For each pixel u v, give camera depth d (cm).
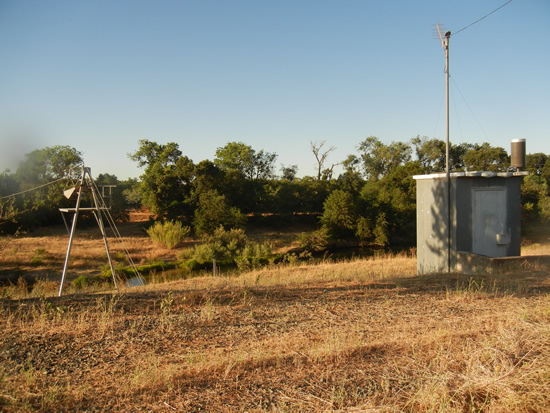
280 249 3155
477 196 1159
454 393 345
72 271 2036
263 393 354
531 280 863
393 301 692
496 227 1163
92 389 362
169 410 324
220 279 1162
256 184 4559
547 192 4034
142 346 471
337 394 351
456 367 406
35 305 639
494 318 571
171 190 3841
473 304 663
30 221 3278
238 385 368
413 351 438
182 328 537
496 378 362
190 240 3231
